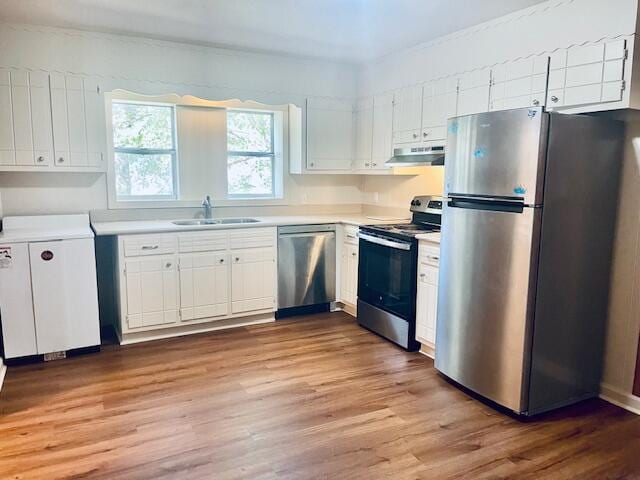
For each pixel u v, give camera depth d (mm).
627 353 2768
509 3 2887
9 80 3393
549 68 2836
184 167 4324
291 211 4895
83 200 3932
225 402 2748
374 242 3824
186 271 3791
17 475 2068
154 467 2139
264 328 4059
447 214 2939
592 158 2584
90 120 3682
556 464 2213
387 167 4391
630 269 2736
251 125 4699
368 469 2148
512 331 2566
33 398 2770
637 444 2393
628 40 2434
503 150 2537
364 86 4652
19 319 3191
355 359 3412
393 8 3035
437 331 3096
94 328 3439
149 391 2875
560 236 2533
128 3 3020
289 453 2260
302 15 3223
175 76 3961
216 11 3172
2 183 3652
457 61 3510
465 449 2318
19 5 3053
